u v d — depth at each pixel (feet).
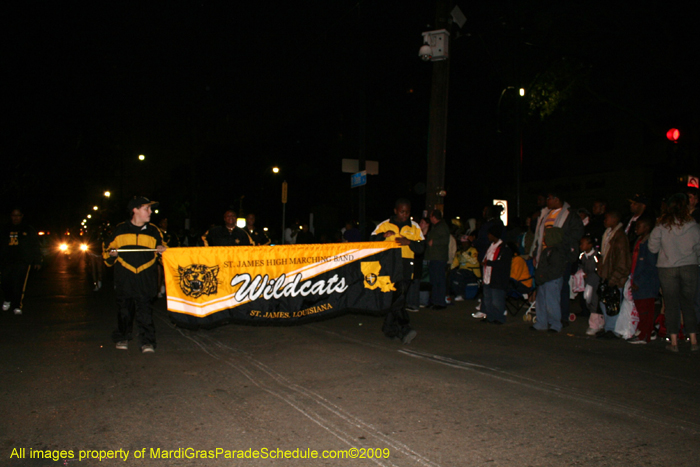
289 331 26.37
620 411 14.73
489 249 29.32
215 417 14.33
